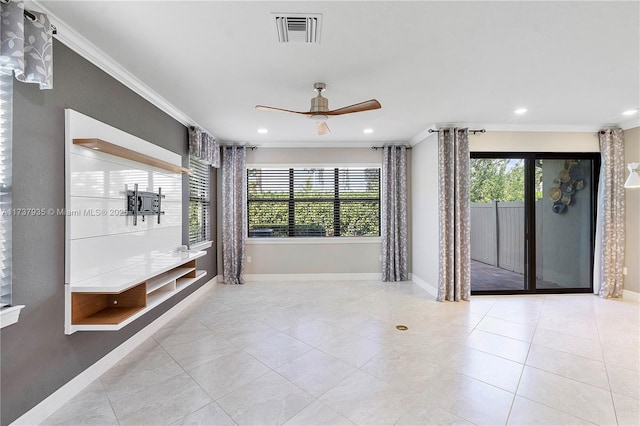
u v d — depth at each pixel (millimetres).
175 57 2283
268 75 2590
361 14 1777
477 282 4539
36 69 1610
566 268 4449
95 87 2242
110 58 2287
